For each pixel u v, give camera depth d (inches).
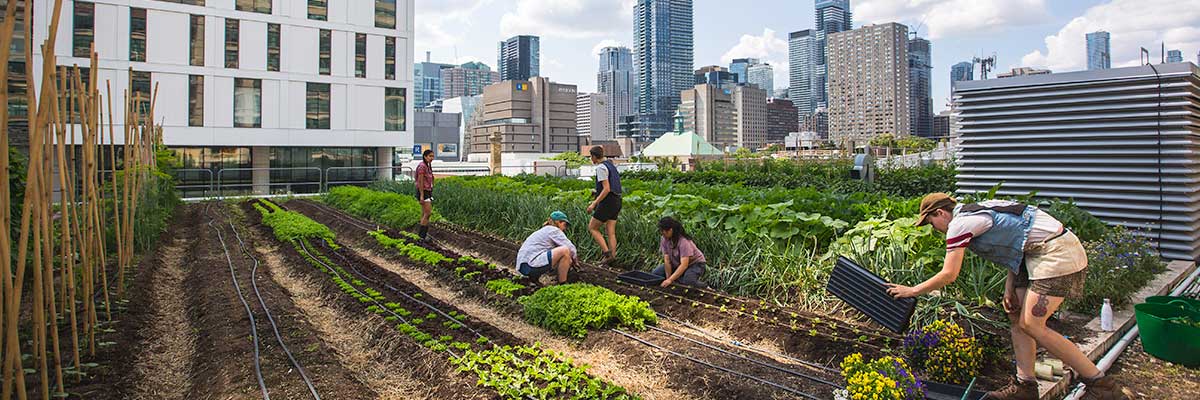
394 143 1315.2
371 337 229.5
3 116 145.9
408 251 395.9
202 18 1123.9
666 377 190.2
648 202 430.0
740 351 212.1
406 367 200.2
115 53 1047.6
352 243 483.5
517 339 219.9
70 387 182.2
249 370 189.3
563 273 301.0
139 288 296.4
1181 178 317.7
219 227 558.9
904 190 650.8
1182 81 317.7
